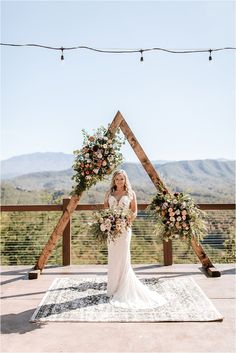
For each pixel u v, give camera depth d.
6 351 3.14
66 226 6.36
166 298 4.49
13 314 4.02
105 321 3.78
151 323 3.75
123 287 4.51
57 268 6.16
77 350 3.14
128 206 4.84
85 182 5.67
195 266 6.20
